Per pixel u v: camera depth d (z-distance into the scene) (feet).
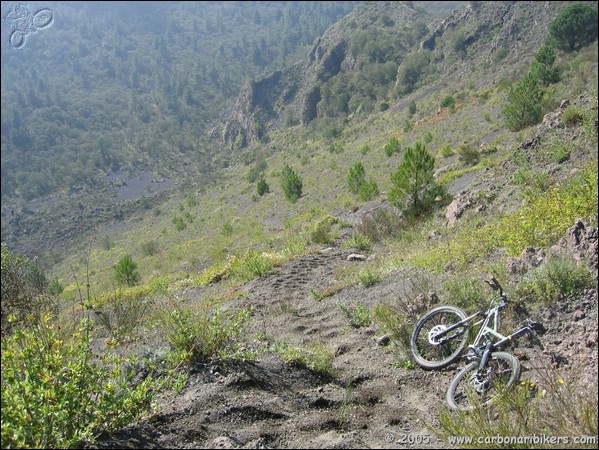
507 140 81.92
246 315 19.38
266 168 337.11
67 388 11.75
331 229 60.03
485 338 15.47
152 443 12.33
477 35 386.32
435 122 180.24
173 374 15.81
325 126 447.01
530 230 23.13
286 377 16.61
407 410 14.66
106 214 481.87
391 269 29.30
